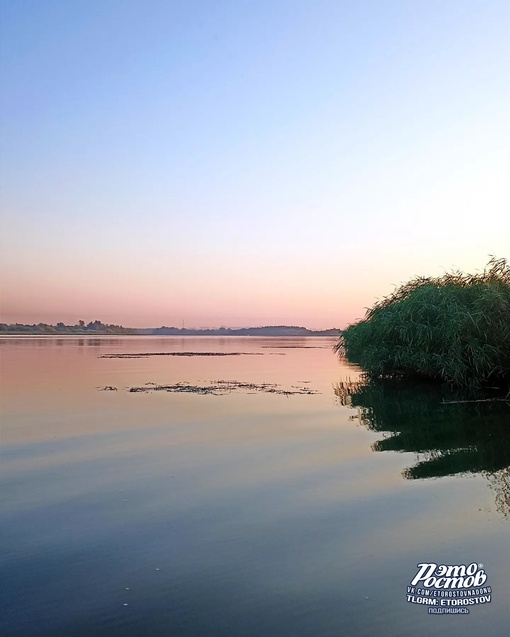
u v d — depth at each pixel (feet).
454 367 53.31
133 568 14.61
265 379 70.74
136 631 11.74
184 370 86.53
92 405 45.98
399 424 35.78
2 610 12.53
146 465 25.79
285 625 11.96
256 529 17.31
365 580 13.88
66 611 12.50
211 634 11.63
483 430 32.81
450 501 19.69
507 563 14.67
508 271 60.34
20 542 16.39
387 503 19.67
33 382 65.10
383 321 63.93
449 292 59.16
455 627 11.91
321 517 18.34
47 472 24.58
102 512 19.07
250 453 28.12
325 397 51.19
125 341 288.30
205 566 14.70
